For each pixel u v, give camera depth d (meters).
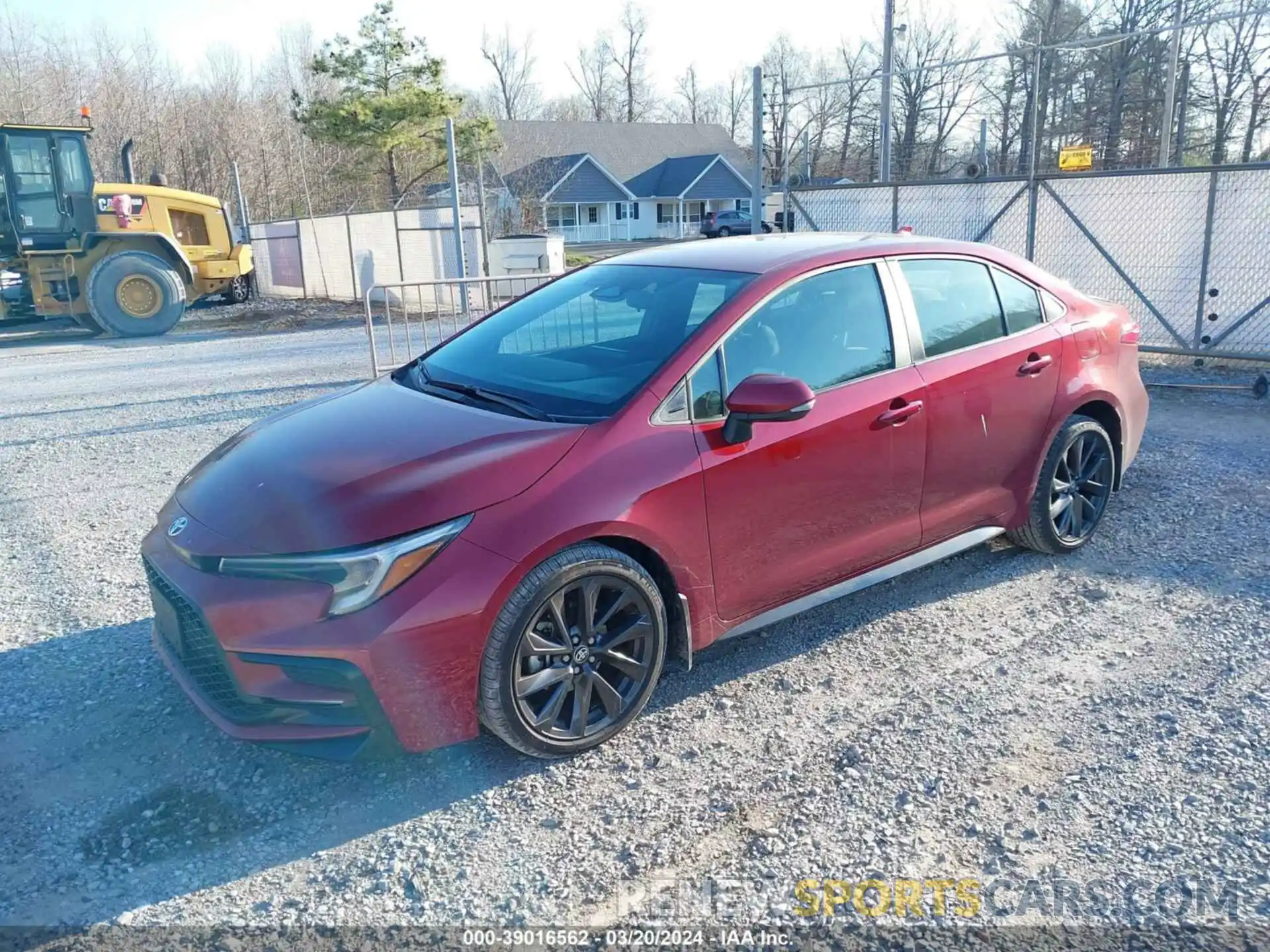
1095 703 3.66
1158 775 3.21
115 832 3.07
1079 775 3.22
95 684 3.97
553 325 4.28
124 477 7.06
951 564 5.04
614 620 3.47
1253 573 4.73
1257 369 9.83
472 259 17.95
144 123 39.69
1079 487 5.04
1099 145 22.19
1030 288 4.86
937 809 3.07
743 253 4.33
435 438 3.49
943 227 11.65
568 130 64.19
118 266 16.27
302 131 31.42
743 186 64.12
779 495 3.75
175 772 3.38
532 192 52.22
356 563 2.99
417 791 3.26
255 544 3.12
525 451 3.31
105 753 3.49
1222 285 9.68
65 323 18.67
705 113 85.69
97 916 2.71
